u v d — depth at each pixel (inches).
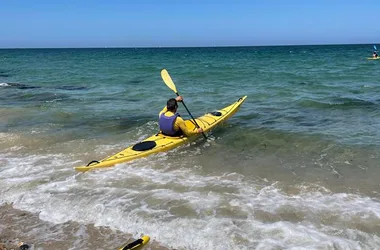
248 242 154.3
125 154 262.7
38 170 244.1
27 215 187.6
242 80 773.9
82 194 205.2
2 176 233.6
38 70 1218.6
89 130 349.4
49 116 415.8
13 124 377.4
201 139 311.1
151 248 155.6
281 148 282.5
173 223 171.0
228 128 342.6
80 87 714.8
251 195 199.5
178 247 155.6
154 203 191.5
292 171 235.3
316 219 171.9
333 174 227.9
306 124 350.0
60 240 164.6
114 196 201.5
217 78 829.2
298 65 1270.9
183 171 239.1
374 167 236.2
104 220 179.2
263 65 1302.9
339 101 470.3
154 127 354.0
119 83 776.9
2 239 166.2
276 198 195.3
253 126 346.9
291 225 165.9
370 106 430.9
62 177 231.0
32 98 569.3
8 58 2481.5
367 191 202.4
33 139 318.7
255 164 250.5
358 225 165.9
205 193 202.8
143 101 519.2
